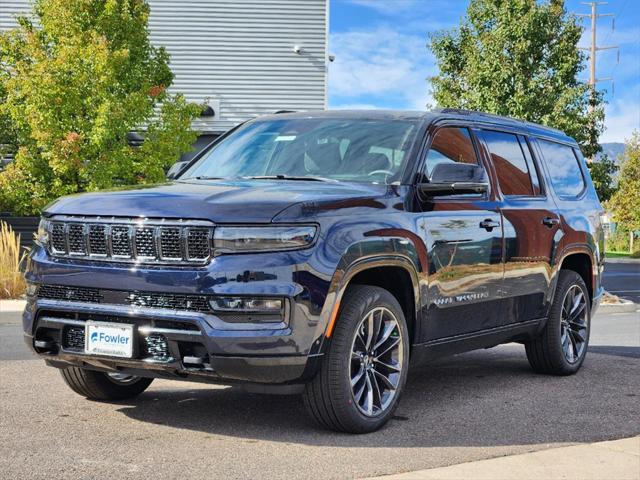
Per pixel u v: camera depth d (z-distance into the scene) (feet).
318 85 72.79
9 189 55.72
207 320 14.03
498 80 53.57
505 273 19.61
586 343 23.76
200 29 71.67
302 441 15.05
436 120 18.94
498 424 16.81
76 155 53.16
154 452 14.19
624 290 67.77
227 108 72.18
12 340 28.96
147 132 57.72
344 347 14.98
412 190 17.06
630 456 14.20
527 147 22.29
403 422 16.84
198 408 17.71
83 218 15.24
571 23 54.60
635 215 159.94
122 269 14.65
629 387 21.25
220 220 14.19
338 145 18.38
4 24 69.72
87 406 17.74
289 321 14.11
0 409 17.30
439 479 12.71
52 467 13.20
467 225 18.21
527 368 24.08
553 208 22.31
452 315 17.85
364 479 12.62
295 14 72.23
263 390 14.58
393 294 17.08
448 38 57.57
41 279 15.55
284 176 17.43
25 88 53.01
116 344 14.71
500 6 54.95
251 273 14.02
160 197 15.02
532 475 13.02
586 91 54.60
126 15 55.93
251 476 12.89
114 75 54.03
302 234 14.33
